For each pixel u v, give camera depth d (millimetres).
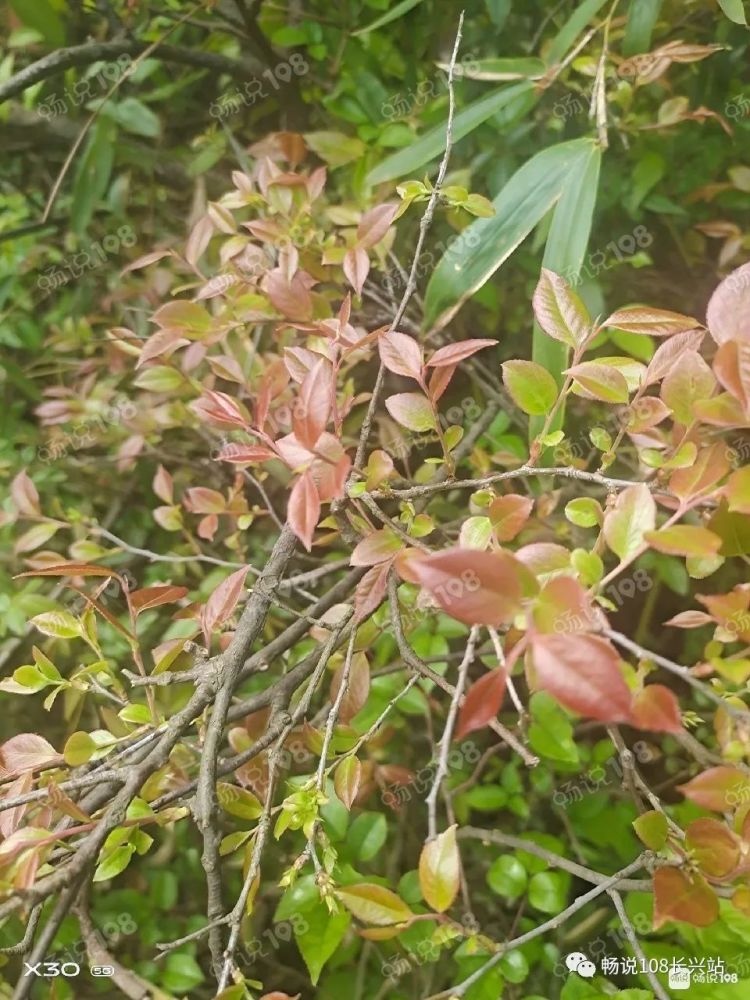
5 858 341
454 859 328
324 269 625
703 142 771
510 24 784
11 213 976
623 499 325
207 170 877
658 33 756
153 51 786
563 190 562
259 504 833
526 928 628
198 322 563
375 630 517
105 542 859
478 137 742
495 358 804
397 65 806
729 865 338
